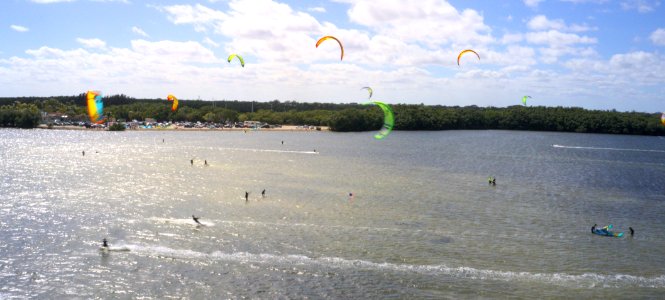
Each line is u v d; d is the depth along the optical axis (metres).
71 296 33.97
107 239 44.84
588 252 45.56
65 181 74.44
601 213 62.50
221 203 60.38
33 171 84.81
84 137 170.50
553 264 42.00
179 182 75.12
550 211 62.47
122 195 63.94
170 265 39.22
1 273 37.12
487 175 93.50
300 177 83.50
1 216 51.78
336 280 37.22
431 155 128.50
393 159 116.38
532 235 50.69
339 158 115.81
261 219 52.97
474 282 37.59
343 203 62.62
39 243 43.50
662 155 145.88
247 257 41.12
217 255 41.50
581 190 79.69
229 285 35.97
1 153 113.06
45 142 146.62
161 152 121.31
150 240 44.84
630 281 38.81
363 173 90.88
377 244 45.53
